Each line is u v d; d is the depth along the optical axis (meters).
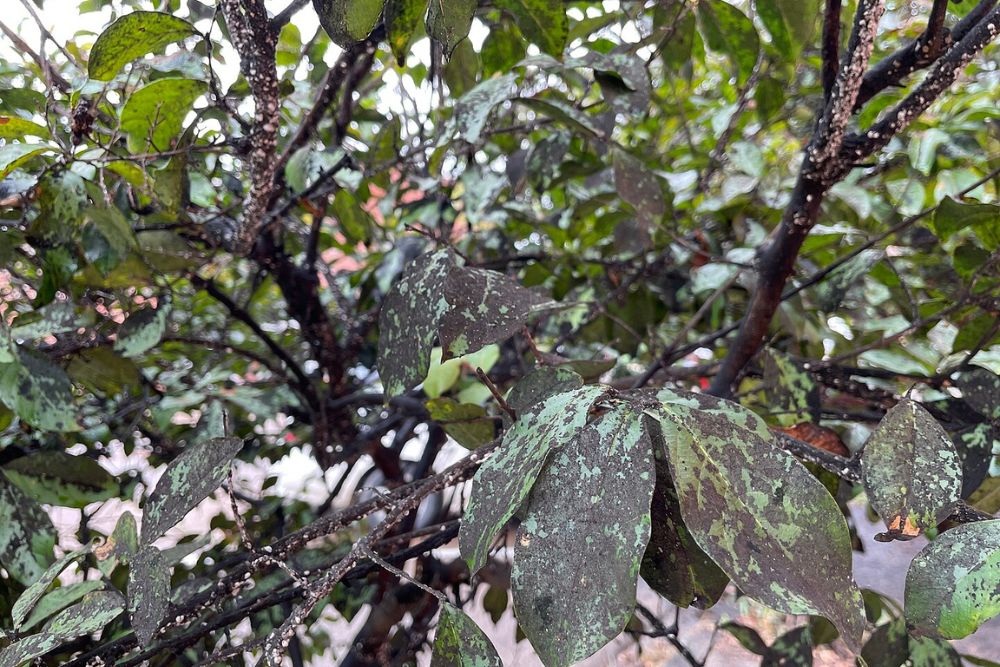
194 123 0.33
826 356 0.51
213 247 0.46
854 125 0.49
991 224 0.32
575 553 0.16
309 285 0.52
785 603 0.15
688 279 0.56
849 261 0.44
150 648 0.25
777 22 0.36
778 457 0.17
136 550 0.25
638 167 0.36
